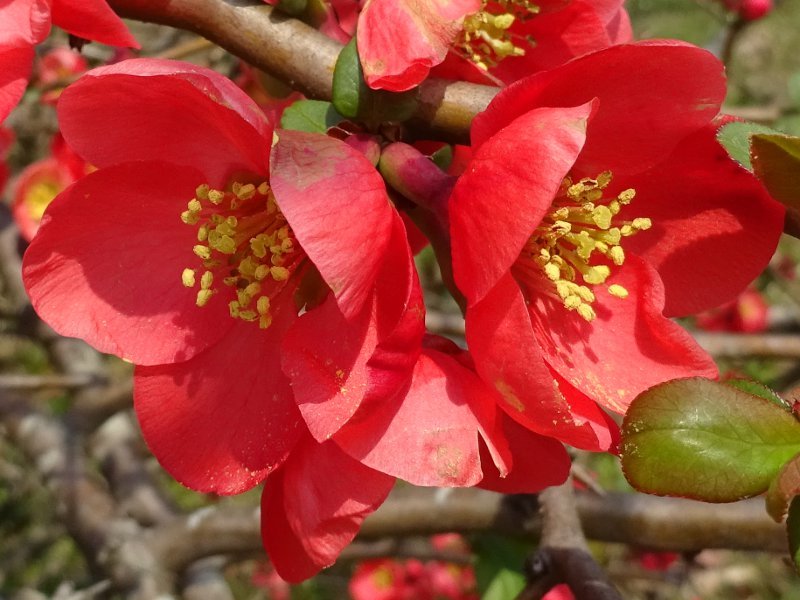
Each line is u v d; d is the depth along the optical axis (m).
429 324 0.33
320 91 0.15
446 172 0.15
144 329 0.14
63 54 0.30
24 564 0.42
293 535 0.14
